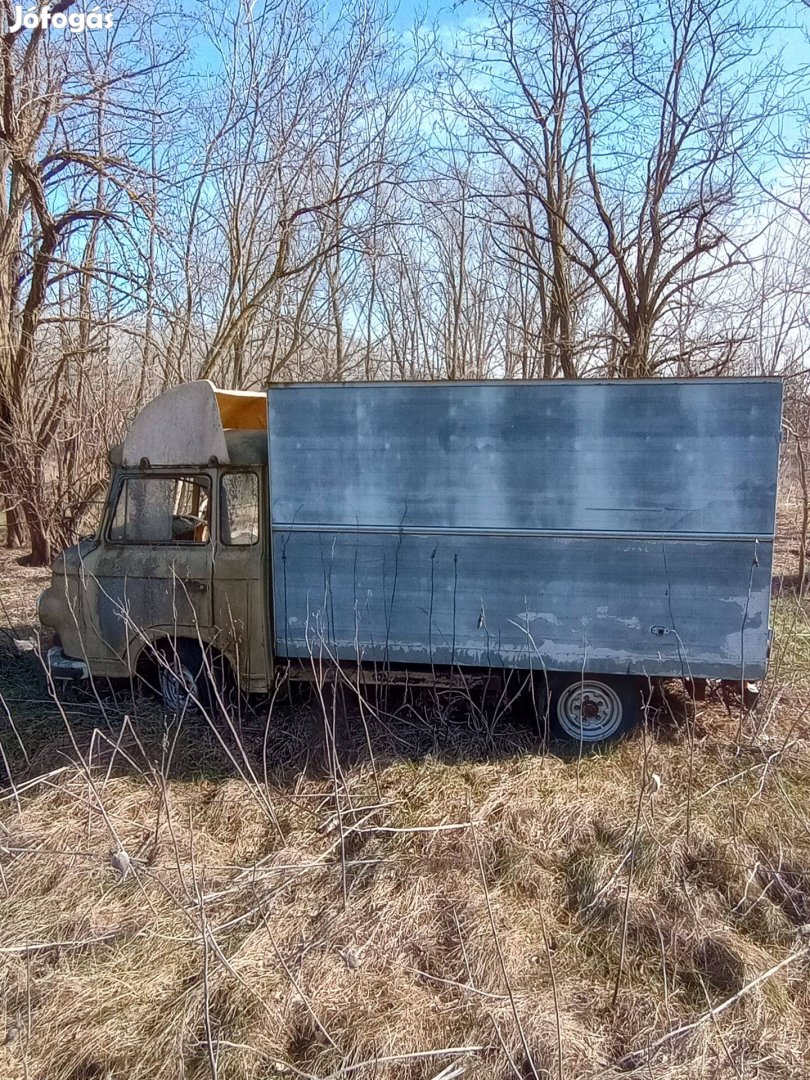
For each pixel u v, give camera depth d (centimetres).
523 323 1520
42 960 300
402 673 484
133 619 512
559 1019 255
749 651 433
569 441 437
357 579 473
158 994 282
